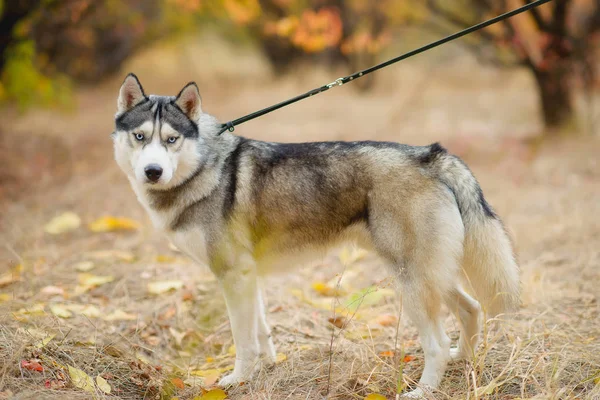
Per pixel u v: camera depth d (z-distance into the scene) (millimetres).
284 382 4328
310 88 21203
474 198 4312
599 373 4062
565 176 9953
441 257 4199
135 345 4801
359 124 15258
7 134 12273
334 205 4461
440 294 4230
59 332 4695
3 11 10508
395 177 4297
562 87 12570
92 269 6488
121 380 4250
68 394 3797
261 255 4652
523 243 7145
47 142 12320
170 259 6801
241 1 14547
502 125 14609
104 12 15953
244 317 4504
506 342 4766
